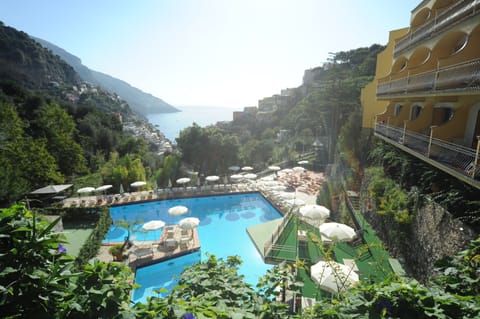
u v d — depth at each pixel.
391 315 2.76
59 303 2.00
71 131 38.09
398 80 15.12
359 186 20.47
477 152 7.29
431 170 10.36
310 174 33.62
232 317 2.61
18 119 29.53
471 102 10.24
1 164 18.45
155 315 2.24
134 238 16.11
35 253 2.09
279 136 62.81
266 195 25.48
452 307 2.67
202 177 34.81
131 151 52.12
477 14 8.73
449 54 12.12
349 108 36.03
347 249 13.18
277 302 3.51
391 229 11.86
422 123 13.16
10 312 1.82
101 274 2.25
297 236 14.55
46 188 21.20
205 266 4.46
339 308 3.02
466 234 7.09
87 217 18.77
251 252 15.31
